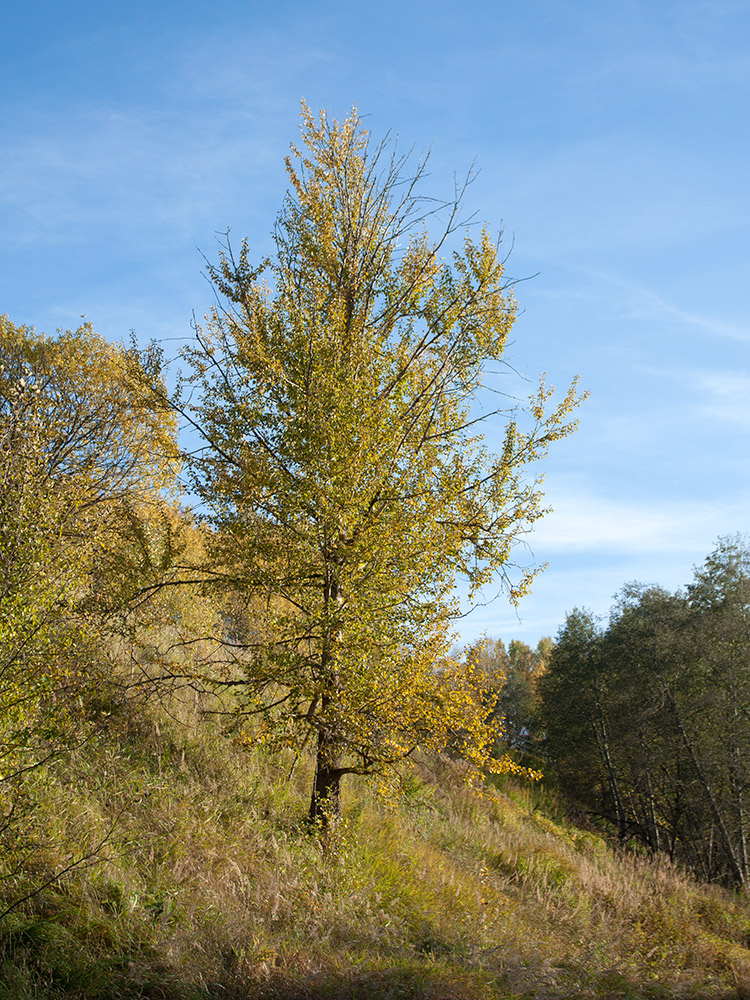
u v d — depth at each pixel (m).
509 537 7.53
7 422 5.46
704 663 28.59
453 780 13.44
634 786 34.38
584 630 38.78
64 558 5.54
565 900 9.60
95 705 6.69
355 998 4.59
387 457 7.22
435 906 7.18
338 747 7.05
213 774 8.00
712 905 12.00
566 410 7.70
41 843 5.01
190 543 8.66
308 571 7.28
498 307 7.83
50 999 3.85
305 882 6.06
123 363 8.32
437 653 7.20
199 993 4.17
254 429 7.41
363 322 8.07
